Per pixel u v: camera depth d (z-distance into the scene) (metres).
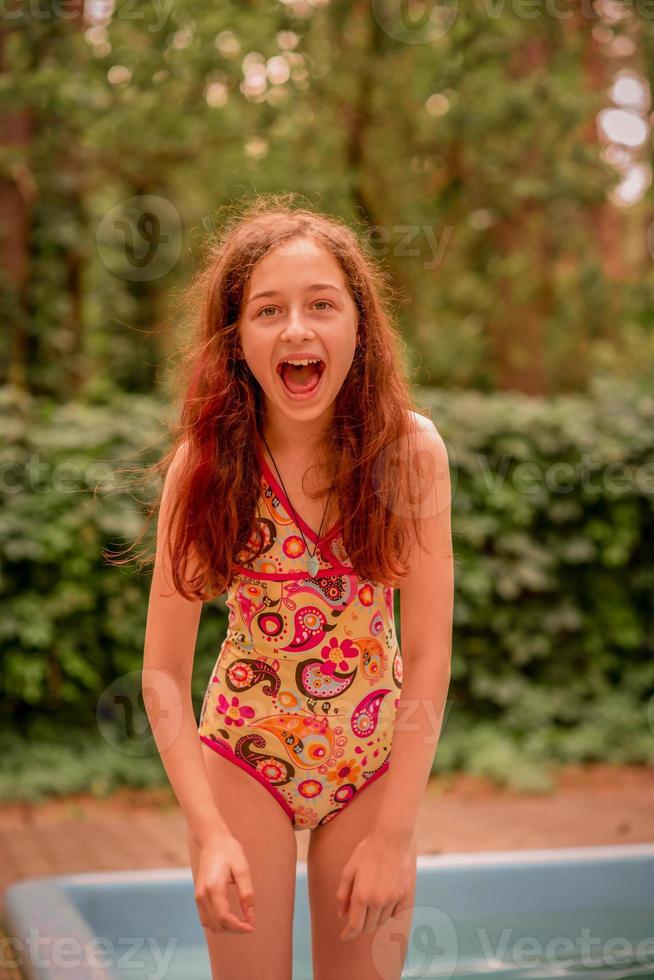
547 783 4.52
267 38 6.00
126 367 6.74
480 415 5.11
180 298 2.22
